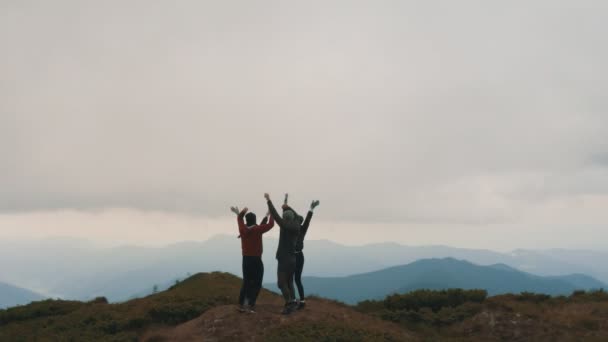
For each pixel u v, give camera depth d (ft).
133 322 59.93
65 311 74.43
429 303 69.05
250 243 49.11
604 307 61.31
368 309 70.38
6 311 73.82
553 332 53.62
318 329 48.55
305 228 51.26
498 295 70.69
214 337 47.52
